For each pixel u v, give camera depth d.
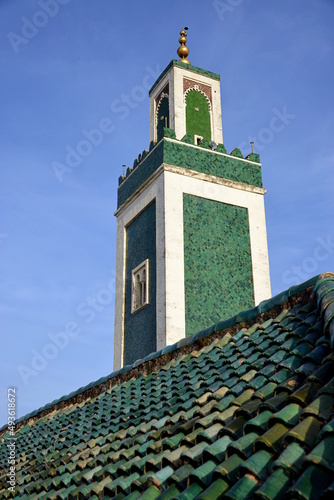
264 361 5.23
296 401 3.88
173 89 21.34
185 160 19.33
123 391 8.28
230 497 3.22
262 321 6.48
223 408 4.79
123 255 20.50
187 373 6.70
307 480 2.91
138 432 5.71
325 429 3.13
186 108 21.23
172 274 17.44
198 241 18.39
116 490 4.60
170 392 6.44
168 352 7.98
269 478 3.14
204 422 4.63
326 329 4.56
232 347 6.38
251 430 3.93
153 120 22.23
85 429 7.54
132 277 19.45
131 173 21.31
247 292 18.66
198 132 21.12
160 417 5.79
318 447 3.07
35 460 7.58
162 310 17.09
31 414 11.82
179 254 17.84
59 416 10.04
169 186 18.61
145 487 4.28
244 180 20.31
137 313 18.75
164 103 21.98
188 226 18.42
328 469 2.92
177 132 20.56
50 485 5.99
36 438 9.36
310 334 5.01
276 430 3.64
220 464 3.63
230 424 4.20
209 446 3.95
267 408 4.07
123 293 19.89
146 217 19.64
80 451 6.60
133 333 18.72
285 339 5.36
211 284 18.02
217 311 17.77
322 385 3.95
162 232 18.08
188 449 4.25
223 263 18.56
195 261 18.05
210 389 5.52
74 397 10.45
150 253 18.78
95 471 5.48
